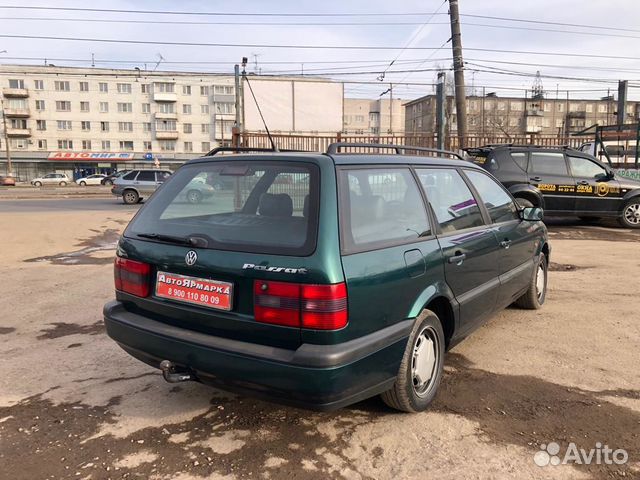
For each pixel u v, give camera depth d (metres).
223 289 2.76
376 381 2.78
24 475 2.64
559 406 3.31
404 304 2.97
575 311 5.34
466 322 3.70
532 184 11.01
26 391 3.61
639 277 6.82
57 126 79.94
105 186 57.84
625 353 4.19
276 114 20.00
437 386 3.38
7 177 59.12
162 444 2.92
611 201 11.30
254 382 2.62
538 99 92.81
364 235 2.82
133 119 82.56
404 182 3.32
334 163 2.91
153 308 3.10
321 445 2.89
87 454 2.82
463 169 4.15
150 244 3.13
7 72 77.69
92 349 4.43
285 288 2.55
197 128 85.06
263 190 3.00
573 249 8.97
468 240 3.70
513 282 4.56
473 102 89.88
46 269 7.98
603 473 2.62
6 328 5.03
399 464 2.71
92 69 80.25
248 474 2.63
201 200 3.24
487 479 2.58
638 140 16.80
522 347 4.35
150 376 3.86
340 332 2.54
